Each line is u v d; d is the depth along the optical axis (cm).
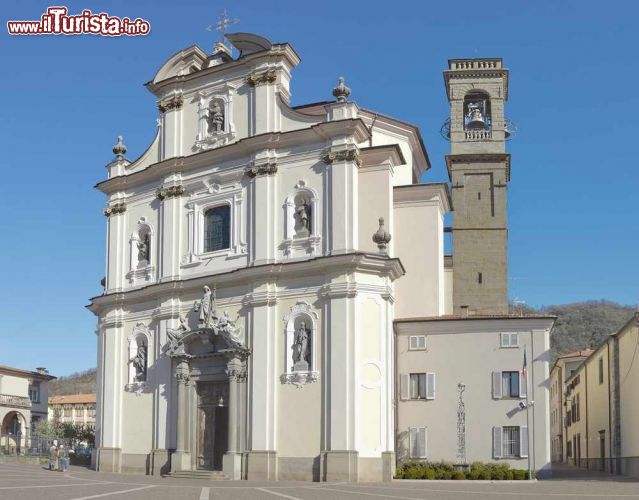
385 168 4294
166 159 4747
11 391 8750
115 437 4750
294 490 3192
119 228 5031
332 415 3900
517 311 6166
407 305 4769
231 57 4844
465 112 6919
